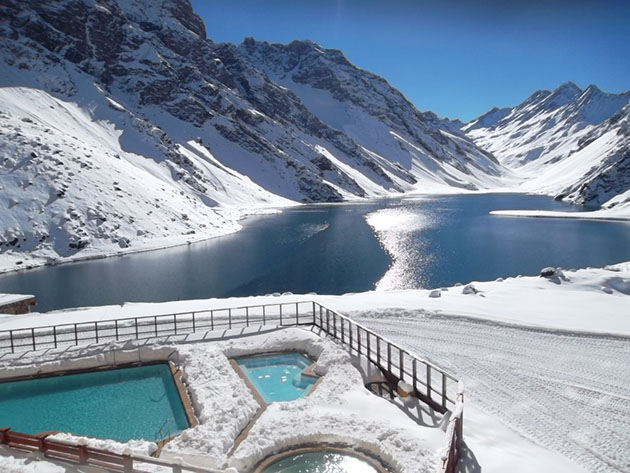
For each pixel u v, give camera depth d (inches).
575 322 965.8
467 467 475.8
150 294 1663.4
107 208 2613.2
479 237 2947.8
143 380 757.9
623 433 550.9
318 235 3120.1
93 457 432.1
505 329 926.4
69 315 1068.5
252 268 2086.6
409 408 617.9
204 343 852.0
